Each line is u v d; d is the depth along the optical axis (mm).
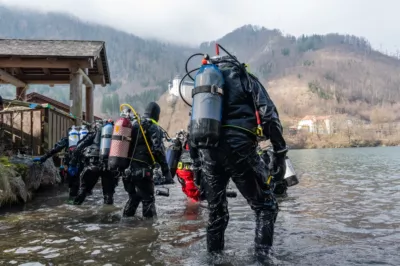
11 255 3400
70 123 12289
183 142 6805
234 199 6941
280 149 3271
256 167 3275
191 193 6590
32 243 3803
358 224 4695
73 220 5016
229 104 3232
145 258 3287
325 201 6660
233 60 3379
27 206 6230
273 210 3445
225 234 4168
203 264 3109
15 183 6480
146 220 4992
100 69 16641
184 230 4375
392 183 9836
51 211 5738
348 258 3262
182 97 3857
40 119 9742
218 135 3090
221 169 3357
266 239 3359
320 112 196000
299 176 12328
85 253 3447
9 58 12633
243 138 3191
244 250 3500
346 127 143750
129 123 5035
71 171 7094
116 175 6320
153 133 5043
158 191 5508
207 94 3123
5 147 9117
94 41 14867
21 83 16688
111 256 3352
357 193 7754
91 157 6281
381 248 3580
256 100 3174
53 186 9062
